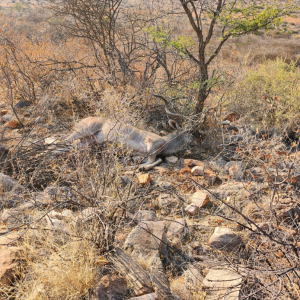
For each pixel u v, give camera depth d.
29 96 8.14
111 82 7.79
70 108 7.71
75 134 5.91
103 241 3.66
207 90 7.07
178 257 3.95
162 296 3.33
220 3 6.68
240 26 6.54
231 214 4.65
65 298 3.15
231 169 5.66
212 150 6.71
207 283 3.42
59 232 3.85
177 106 7.74
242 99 7.96
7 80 7.47
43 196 4.57
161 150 6.18
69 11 8.49
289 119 7.02
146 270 3.57
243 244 4.05
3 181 4.77
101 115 6.66
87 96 7.73
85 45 10.59
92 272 3.38
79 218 3.85
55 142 6.18
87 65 7.98
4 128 6.57
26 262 3.46
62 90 7.99
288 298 3.11
